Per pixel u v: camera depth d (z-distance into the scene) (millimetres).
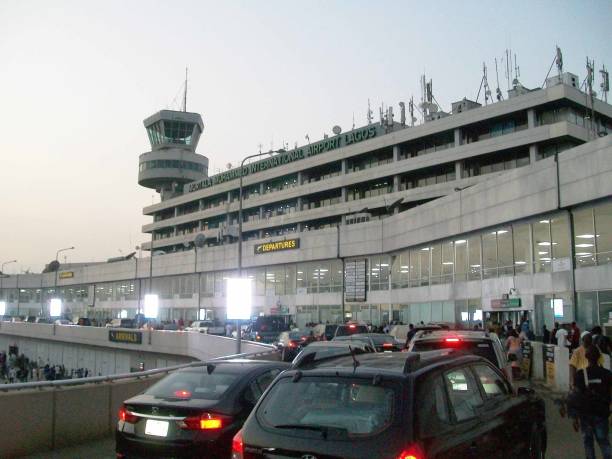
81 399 9922
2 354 68500
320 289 55656
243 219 84688
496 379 6344
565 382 16828
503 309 32562
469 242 37188
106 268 90750
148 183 118562
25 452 8906
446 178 58188
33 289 113625
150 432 6965
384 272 49344
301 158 77000
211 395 7305
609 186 24906
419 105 65062
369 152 66312
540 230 30328
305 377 4871
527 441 6523
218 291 68000
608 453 7531
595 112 52844
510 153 53094
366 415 4375
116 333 46906
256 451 4520
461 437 4695
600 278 25688
